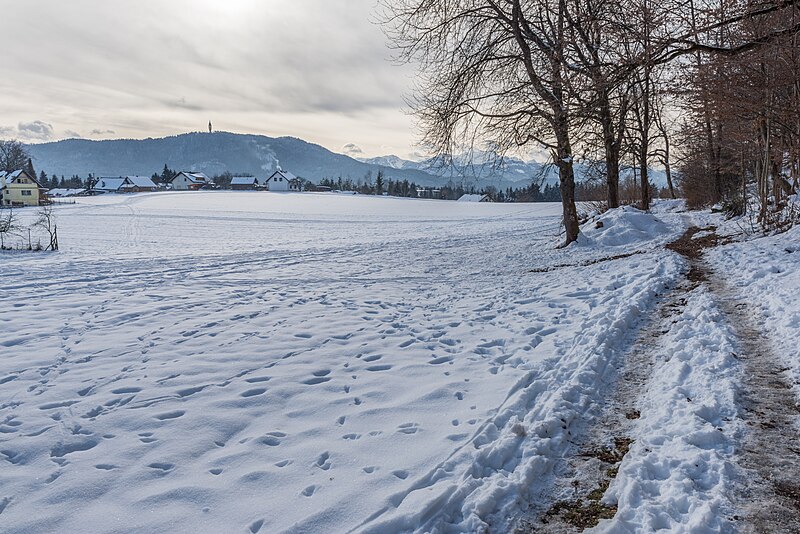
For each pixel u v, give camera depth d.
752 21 7.59
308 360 6.39
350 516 3.17
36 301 10.32
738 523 2.92
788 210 13.78
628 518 3.04
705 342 5.86
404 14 15.19
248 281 13.11
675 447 3.74
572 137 15.20
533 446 3.92
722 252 11.77
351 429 4.46
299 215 61.16
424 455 3.92
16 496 3.51
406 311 9.15
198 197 96.62
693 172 33.53
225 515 3.25
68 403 5.09
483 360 6.24
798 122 11.40
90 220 48.62
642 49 7.49
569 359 5.88
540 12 13.34
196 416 4.75
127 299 10.54
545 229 31.34
